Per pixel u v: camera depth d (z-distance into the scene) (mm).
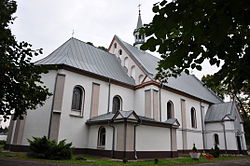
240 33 3199
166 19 2600
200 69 4039
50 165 12148
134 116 18797
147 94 26344
